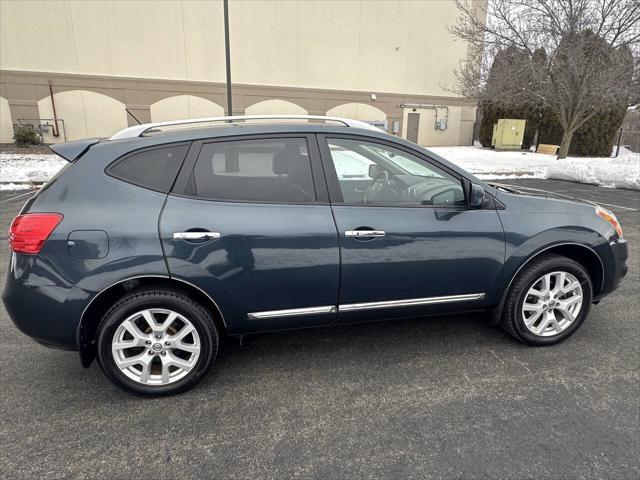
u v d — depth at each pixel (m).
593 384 2.79
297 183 2.75
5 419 2.48
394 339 3.41
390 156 3.10
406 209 2.88
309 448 2.26
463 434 2.36
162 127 3.05
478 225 2.97
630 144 24.55
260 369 3.00
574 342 3.33
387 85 24.33
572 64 13.23
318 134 2.85
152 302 2.55
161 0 19.70
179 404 2.62
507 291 3.14
